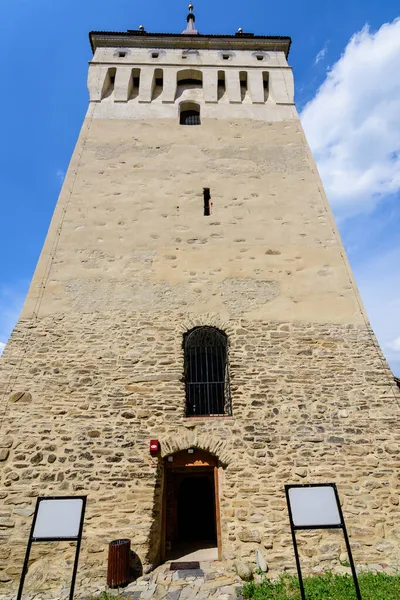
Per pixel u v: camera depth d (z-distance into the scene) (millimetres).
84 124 10867
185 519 8922
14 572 5738
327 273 8742
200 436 6812
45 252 8633
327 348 7770
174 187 9883
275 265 8805
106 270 8523
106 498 6301
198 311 8086
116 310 8008
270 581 5590
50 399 6996
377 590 4949
